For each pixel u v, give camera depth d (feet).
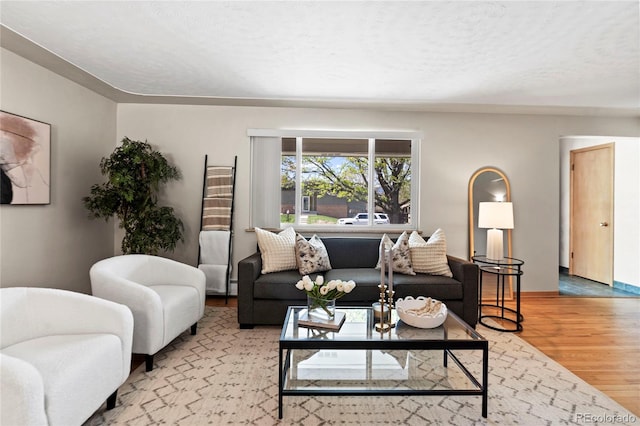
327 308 6.81
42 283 9.75
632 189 14.74
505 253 13.61
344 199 13.75
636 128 13.88
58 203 10.27
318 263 10.77
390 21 6.81
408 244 11.14
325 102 12.37
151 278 9.52
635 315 11.40
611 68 9.05
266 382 6.94
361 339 5.98
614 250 15.48
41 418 4.18
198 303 9.34
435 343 5.85
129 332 6.21
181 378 7.08
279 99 12.08
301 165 13.64
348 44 7.82
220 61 8.89
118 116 12.97
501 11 6.40
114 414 5.83
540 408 6.09
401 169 13.75
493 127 13.62
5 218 8.57
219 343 8.88
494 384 6.88
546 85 10.38
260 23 6.97
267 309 9.80
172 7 6.45
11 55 8.54
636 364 7.91
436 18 6.67
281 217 13.57
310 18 6.73
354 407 6.11
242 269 9.78
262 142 13.35
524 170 13.69
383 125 13.42
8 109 8.52
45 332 5.96
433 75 9.65
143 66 9.30
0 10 6.60
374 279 10.12
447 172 13.52
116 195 11.05
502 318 11.00
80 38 7.75
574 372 7.50
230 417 5.78
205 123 13.16
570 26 6.91
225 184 13.06
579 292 14.44
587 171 17.08
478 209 13.47
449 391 5.78
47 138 9.65
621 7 6.22
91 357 5.24
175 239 12.03
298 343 5.83
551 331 9.94
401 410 6.02
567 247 18.31
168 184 13.12
